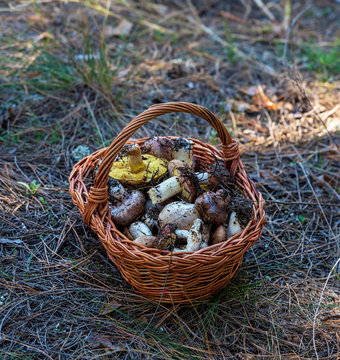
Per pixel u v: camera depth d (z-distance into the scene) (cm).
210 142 117
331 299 88
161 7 177
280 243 97
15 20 152
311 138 123
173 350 79
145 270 77
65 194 102
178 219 83
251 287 88
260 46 161
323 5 196
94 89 126
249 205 83
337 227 102
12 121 118
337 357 79
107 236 78
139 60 144
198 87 136
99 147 114
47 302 83
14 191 101
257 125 126
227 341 81
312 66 150
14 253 90
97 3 167
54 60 133
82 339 79
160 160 92
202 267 76
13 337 78
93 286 86
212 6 185
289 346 81
